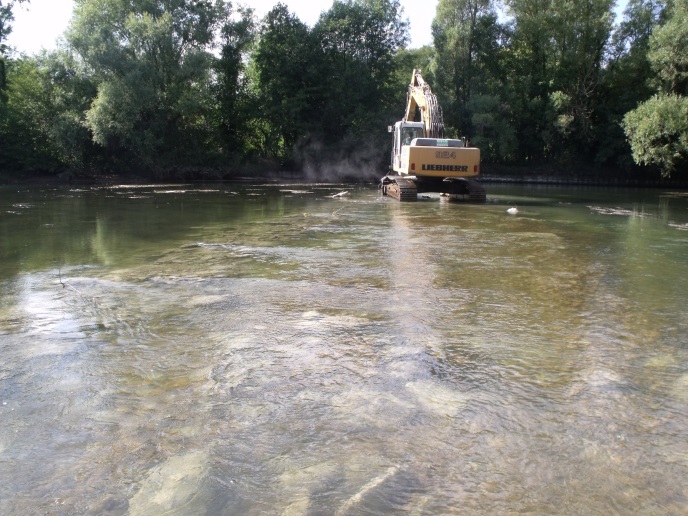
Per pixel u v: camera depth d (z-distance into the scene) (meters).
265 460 3.01
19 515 2.55
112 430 3.32
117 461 3.00
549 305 6.22
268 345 4.81
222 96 40.38
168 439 3.23
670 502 2.67
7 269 7.90
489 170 42.78
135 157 36.47
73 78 34.47
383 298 6.46
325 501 2.65
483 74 42.47
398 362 4.43
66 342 4.86
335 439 3.23
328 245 10.31
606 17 39.22
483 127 39.78
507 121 41.56
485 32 41.56
